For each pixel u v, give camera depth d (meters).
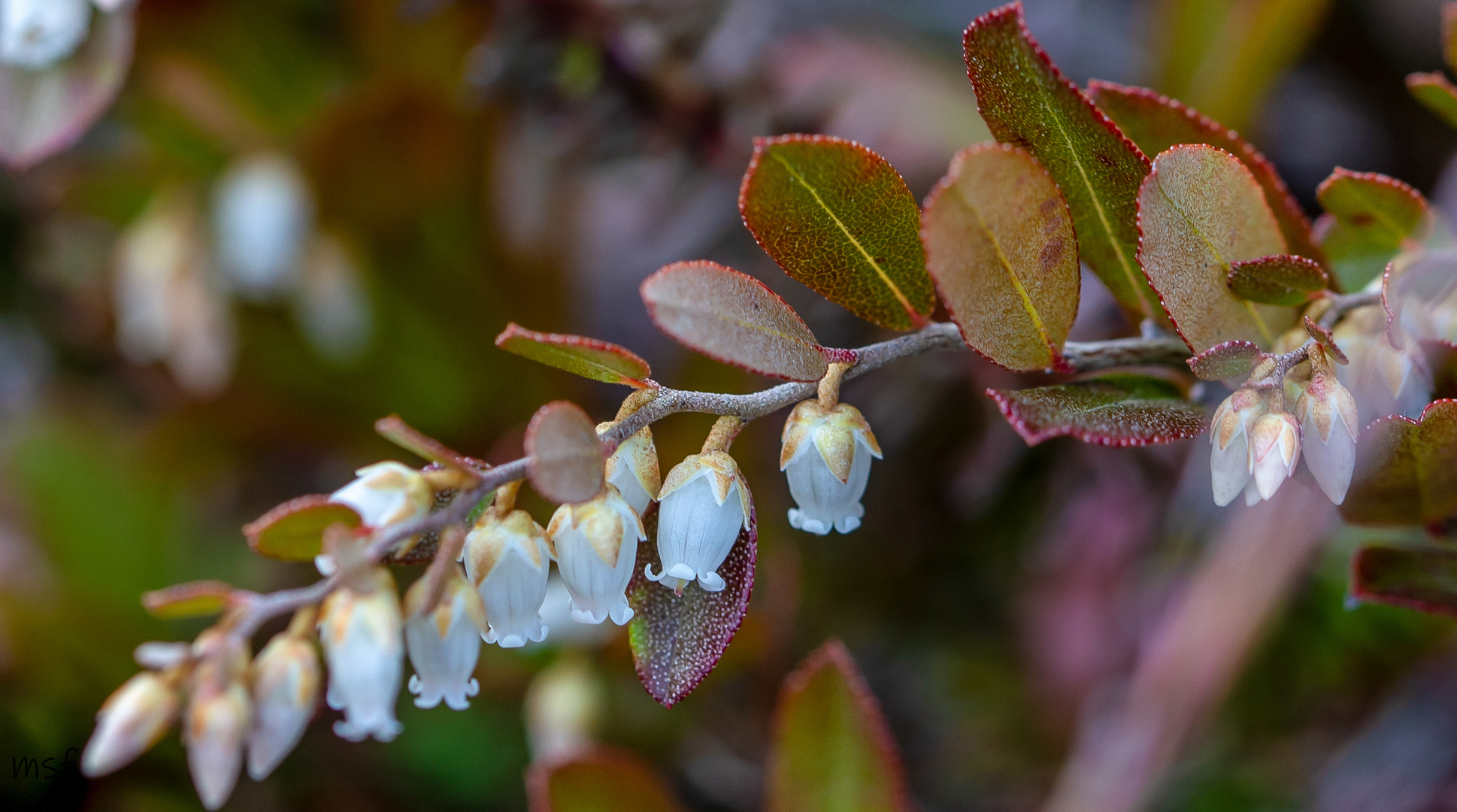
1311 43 0.42
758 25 0.36
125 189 0.40
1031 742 0.37
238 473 0.42
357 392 0.40
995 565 0.39
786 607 0.34
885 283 0.21
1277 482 0.20
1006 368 0.21
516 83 0.34
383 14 0.37
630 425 0.21
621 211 0.48
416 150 0.37
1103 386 0.21
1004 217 0.20
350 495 0.20
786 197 0.21
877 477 0.38
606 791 0.25
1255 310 0.21
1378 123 0.42
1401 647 0.35
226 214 0.38
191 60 0.38
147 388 0.44
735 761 0.37
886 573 0.39
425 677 0.20
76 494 0.40
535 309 0.40
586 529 0.20
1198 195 0.21
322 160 0.36
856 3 0.42
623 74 0.34
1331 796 0.34
